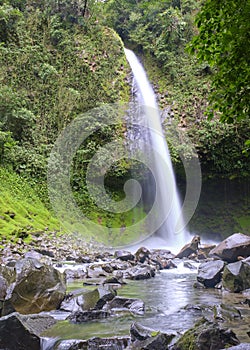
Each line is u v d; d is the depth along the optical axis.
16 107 18.02
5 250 10.77
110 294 5.69
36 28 23.31
